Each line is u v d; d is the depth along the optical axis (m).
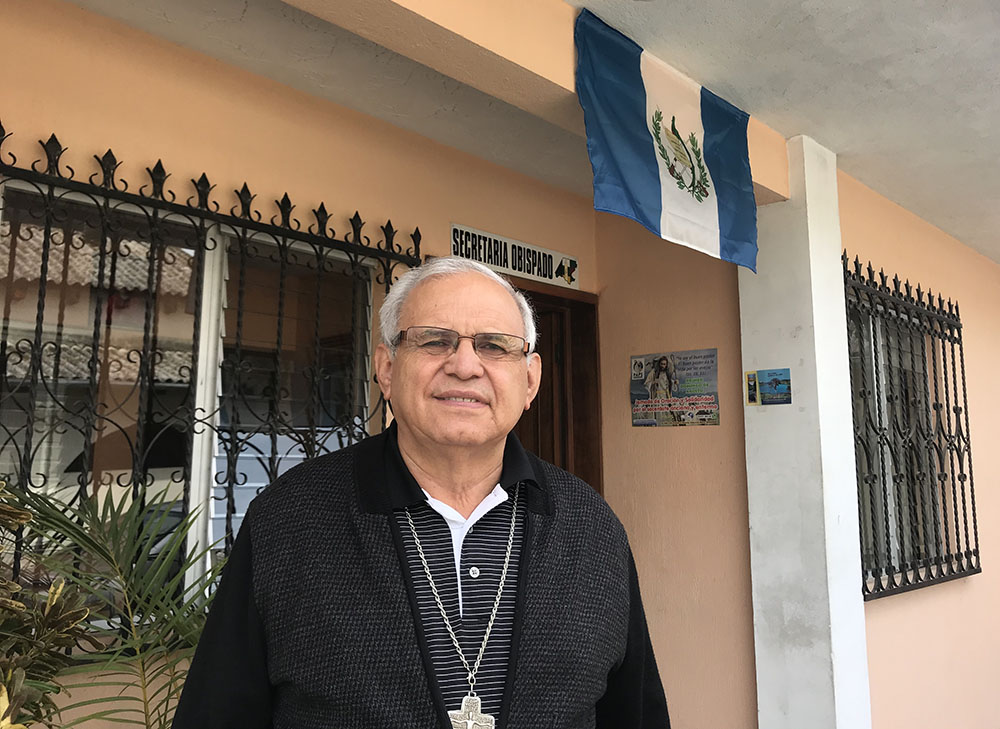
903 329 3.81
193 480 2.22
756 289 2.93
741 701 2.95
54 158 1.94
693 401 3.26
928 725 3.38
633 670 1.29
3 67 1.91
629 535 3.43
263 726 1.10
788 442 2.77
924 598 3.54
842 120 2.78
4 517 1.42
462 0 1.77
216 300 2.31
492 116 2.78
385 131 2.81
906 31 2.20
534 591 1.11
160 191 2.14
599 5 2.07
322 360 2.55
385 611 1.04
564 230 3.55
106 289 2.08
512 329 1.17
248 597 1.09
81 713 1.90
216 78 2.34
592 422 3.60
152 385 2.15
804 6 2.07
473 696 1.02
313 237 2.49
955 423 4.12
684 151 2.37
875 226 3.59
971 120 2.79
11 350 1.92
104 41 2.10
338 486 1.15
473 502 1.19
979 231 4.32
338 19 1.69
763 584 2.79
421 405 1.13
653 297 3.47
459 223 3.04
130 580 1.68
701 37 2.22
